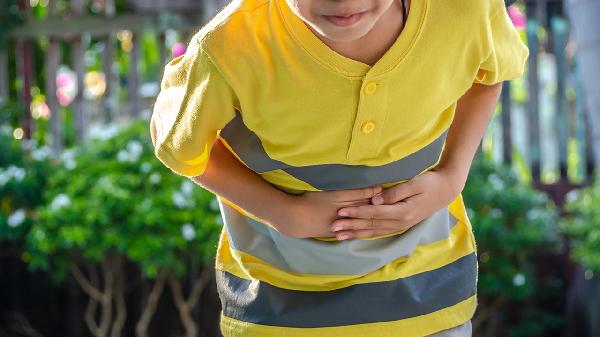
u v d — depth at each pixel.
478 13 1.99
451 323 2.30
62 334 5.70
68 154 5.44
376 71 1.93
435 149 2.16
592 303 5.13
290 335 2.25
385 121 2.01
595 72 4.94
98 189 5.05
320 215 2.16
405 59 1.95
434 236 2.31
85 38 6.29
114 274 5.39
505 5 2.19
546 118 7.52
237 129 2.12
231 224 2.33
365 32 1.81
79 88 6.16
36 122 6.51
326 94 1.96
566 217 5.94
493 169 5.54
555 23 6.03
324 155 2.06
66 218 5.00
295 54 1.94
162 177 5.19
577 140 6.07
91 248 4.98
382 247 2.21
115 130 5.45
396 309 2.25
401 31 1.93
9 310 5.71
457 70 2.04
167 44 6.52
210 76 1.98
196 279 5.46
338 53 1.93
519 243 5.12
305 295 2.25
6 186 5.29
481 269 5.22
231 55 1.95
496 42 2.10
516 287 5.16
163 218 4.99
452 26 1.97
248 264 2.30
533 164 6.07
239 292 2.35
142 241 4.96
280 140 2.05
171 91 2.10
